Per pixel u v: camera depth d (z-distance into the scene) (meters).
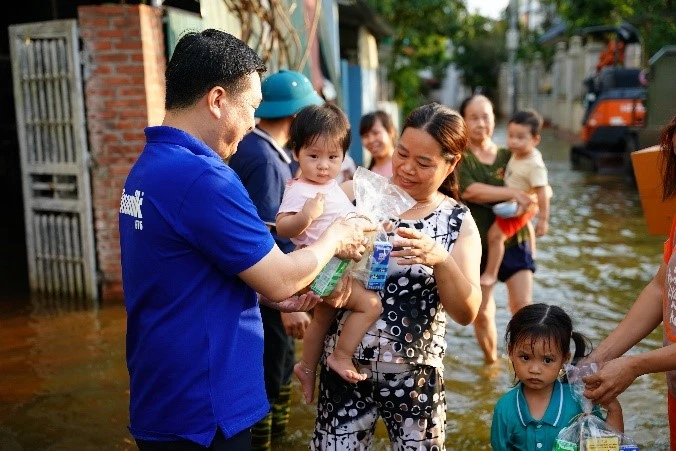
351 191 3.51
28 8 10.48
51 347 6.21
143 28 7.14
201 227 2.42
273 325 4.08
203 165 2.44
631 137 14.73
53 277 7.75
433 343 3.08
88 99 7.25
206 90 2.49
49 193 7.80
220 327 2.50
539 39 34.25
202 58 2.49
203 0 7.98
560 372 3.21
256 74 2.60
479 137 5.43
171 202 2.43
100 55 7.17
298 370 3.34
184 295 2.46
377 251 2.88
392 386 3.02
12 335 6.51
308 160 3.45
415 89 26.80
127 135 7.26
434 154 2.97
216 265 2.48
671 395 3.05
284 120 4.18
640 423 4.72
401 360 3.00
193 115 2.53
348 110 15.31
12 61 7.48
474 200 5.31
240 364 2.56
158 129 2.54
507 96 46.75
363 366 3.03
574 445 2.92
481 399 5.13
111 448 4.48
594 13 17.88
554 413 3.09
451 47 48.41
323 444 3.14
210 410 2.47
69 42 7.16
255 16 8.52
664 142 3.09
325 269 2.84
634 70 17.19
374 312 2.99
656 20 15.37
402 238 2.84
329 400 3.13
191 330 2.46
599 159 16.89
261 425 4.14
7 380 5.50
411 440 3.06
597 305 7.12
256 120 4.44
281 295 2.56
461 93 55.50
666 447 4.43
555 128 31.97
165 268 2.46
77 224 7.53
